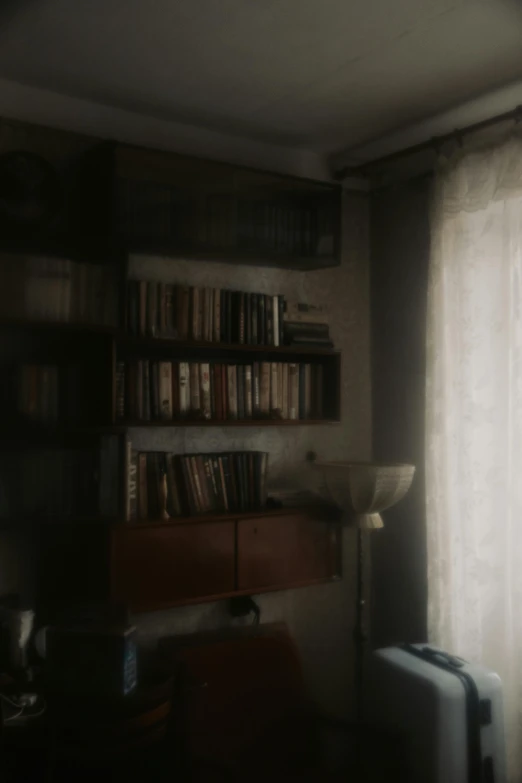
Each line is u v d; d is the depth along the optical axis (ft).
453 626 9.37
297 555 9.83
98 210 8.50
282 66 8.04
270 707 9.21
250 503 9.67
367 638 10.41
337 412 10.11
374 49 7.63
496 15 6.93
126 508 8.32
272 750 9.05
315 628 10.84
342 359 11.06
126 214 8.45
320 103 9.05
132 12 6.91
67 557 8.71
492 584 9.07
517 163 8.57
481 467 9.16
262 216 9.59
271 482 10.44
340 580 10.28
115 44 7.55
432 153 10.29
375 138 10.21
